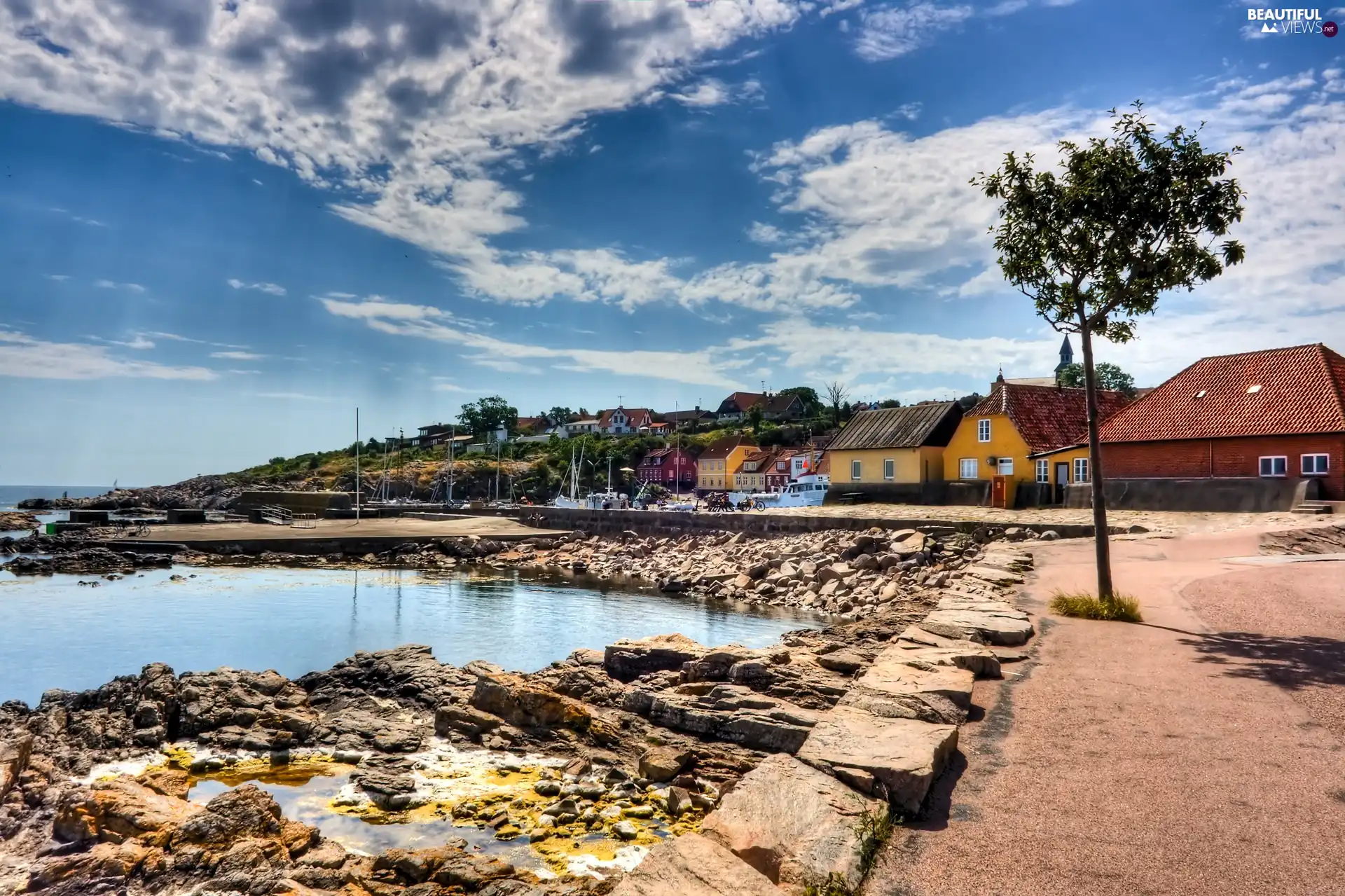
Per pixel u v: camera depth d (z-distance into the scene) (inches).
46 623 1182.3
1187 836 234.5
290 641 1061.1
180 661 940.6
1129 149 579.5
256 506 3459.6
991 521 1449.3
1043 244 601.3
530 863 345.4
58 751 510.6
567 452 5797.2
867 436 2311.8
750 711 483.2
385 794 433.4
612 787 429.1
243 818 348.5
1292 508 1300.4
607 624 1182.3
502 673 581.9
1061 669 424.8
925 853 232.4
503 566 2043.6
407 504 4315.9
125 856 321.4
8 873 330.3
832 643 641.0
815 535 1738.4
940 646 464.8
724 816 257.0
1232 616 549.6
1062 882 212.7
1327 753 294.5
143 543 2080.5
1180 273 566.9
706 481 5054.1
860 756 280.7
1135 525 1284.4
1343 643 461.1
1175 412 1574.8
